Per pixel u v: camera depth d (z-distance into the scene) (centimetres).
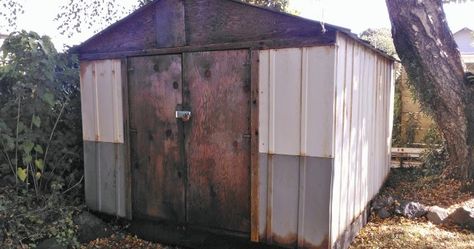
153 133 338
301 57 264
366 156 372
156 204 343
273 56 274
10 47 345
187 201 325
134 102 345
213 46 297
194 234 329
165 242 346
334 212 272
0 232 299
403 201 414
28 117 362
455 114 466
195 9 305
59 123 403
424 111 499
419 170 551
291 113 271
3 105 371
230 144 298
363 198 366
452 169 489
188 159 321
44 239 322
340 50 265
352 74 304
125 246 342
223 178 305
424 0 449
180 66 315
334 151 261
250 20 282
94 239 352
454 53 464
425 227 364
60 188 375
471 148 461
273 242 286
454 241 329
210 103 304
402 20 459
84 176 392
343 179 291
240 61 287
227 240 312
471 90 462
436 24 455
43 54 350
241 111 291
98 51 363
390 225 372
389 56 438
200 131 312
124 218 364
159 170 338
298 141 270
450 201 429
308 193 270
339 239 289
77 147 412
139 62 338
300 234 275
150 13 329
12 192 340
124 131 352
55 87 379
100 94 366
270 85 276
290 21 266
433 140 560
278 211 282
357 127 330
